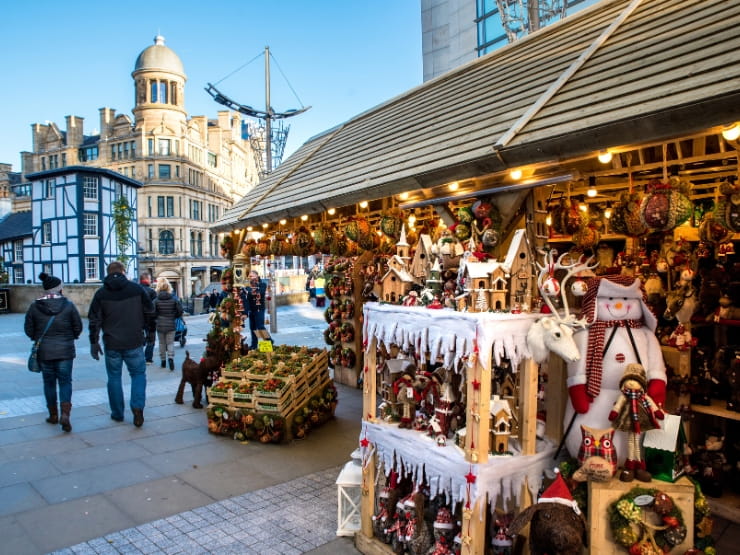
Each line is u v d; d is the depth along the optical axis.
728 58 2.65
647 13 4.19
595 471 2.74
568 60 4.28
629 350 3.00
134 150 52.00
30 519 4.07
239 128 70.62
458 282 3.34
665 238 4.64
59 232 33.09
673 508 2.66
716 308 4.38
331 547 3.70
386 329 3.54
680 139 2.68
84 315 22.22
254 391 5.91
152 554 3.58
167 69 51.88
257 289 10.05
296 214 6.20
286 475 4.96
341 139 7.64
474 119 4.46
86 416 6.84
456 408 3.37
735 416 3.87
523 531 3.09
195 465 5.21
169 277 51.22
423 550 3.28
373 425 3.65
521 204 3.68
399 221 5.70
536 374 3.11
